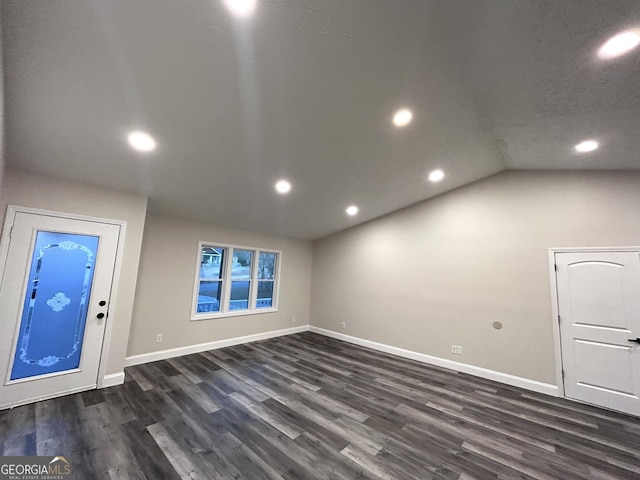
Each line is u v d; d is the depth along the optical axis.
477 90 2.14
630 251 3.04
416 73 1.96
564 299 3.36
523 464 2.06
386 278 5.16
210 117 2.27
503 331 3.74
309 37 1.63
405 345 4.73
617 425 2.64
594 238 3.25
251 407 2.81
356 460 2.05
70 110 2.05
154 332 4.16
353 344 5.48
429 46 1.71
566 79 1.85
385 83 2.06
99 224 3.22
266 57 1.75
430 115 2.48
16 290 2.67
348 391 3.27
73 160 2.71
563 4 1.31
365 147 2.99
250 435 2.33
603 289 3.14
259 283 5.86
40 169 2.80
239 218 4.82
